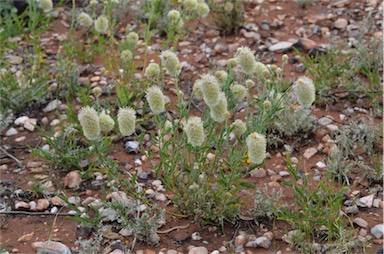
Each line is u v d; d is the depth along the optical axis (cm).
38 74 202
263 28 234
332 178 160
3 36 213
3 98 188
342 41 221
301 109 174
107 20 182
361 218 148
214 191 143
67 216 145
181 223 148
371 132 169
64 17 244
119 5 240
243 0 236
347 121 182
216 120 136
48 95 193
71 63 200
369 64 197
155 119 142
